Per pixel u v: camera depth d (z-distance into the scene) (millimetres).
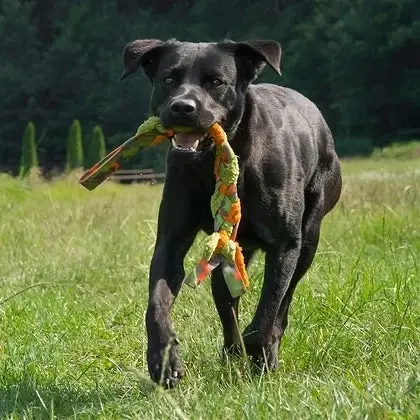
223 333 7781
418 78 61188
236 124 7258
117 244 13250
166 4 77562
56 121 68438
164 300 6797
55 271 11758
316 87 65312
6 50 71875
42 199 23672
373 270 9219
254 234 7492
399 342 7309
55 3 74562
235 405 6031
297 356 7535
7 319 8992
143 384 6789
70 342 8438
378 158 52844
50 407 6332
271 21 71750
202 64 7211
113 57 69812
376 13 62125
